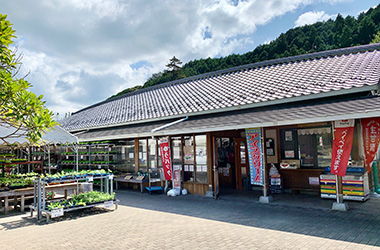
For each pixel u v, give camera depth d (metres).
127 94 19.81
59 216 7.54
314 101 8.18
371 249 4.38
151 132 9.97
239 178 10.92
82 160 14.86
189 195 10.09
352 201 7.96
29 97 3.95
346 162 6.64
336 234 5.16
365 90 7.09
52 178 7.55
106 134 12.77
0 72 3.76
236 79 12.99
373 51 9.95
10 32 3.96
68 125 18.50
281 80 10.42
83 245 5.12
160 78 55.03
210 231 5.70
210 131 8.99
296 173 9.45
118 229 6.11
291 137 9.75
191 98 12.67
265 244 4.80
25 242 5.39
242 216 6.82
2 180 9.16
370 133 7.22
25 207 8.70
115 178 12.40
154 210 7.93
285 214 6.84
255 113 8.58
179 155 10.91
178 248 4.79
